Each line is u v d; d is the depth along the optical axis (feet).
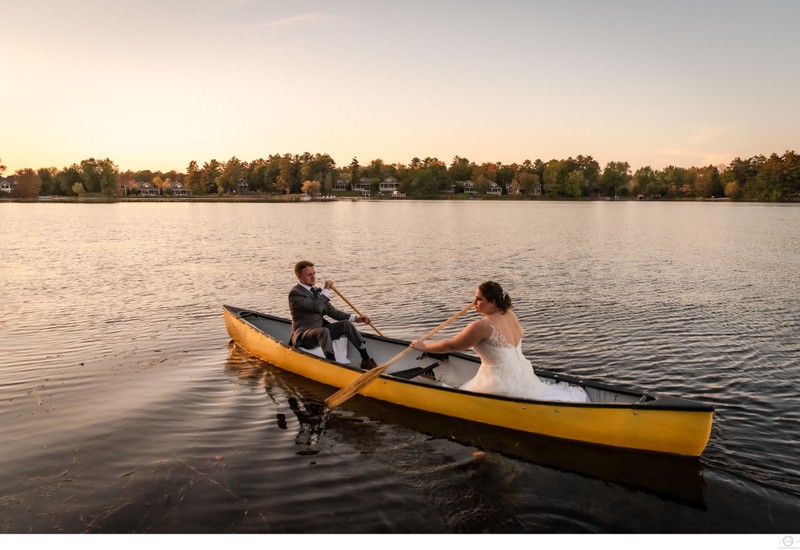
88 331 29.22
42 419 18.06
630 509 13.23
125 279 47.01
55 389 20.77
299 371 22.43
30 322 31.17
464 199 436.35
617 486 14.24
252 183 462.19
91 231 105.60
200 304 36.58
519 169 495.82
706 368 23.09
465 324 31.65
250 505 13.25
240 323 25.79
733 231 107.45
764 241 84.17
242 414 18.80
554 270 52.47
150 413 18.69
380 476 14.78
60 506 13.06
